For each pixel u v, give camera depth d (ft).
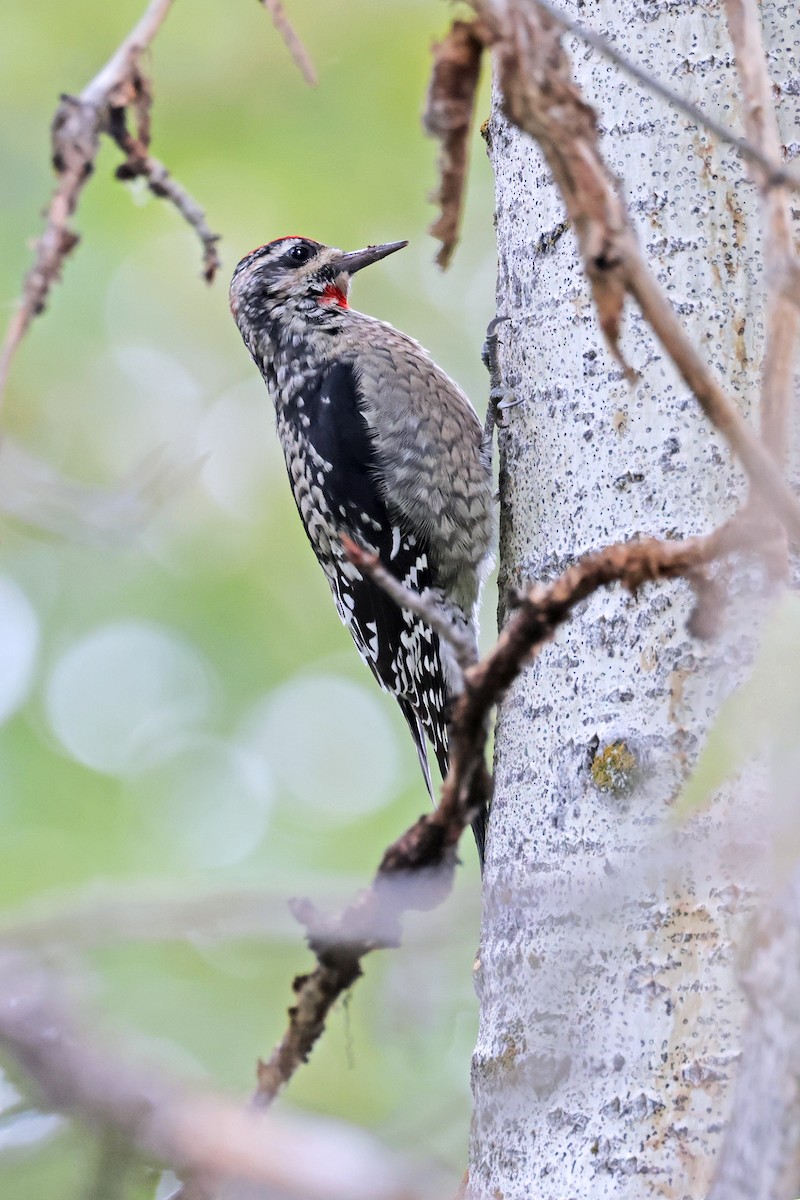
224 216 40.65
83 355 40.01
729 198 19.79
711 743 12.58
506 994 18.61
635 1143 16.69
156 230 40.60
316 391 33.09
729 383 19.31
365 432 31.96
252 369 41.81
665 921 17.02
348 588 32.78
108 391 40.27
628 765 18.19
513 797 19.56
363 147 40.63
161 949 28.12
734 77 20.06
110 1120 14.99
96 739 39.52
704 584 15.10
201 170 40.19
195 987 31.48
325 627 41.83
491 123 24.00
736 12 14.35
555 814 18.84
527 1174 17.39
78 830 38.52
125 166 15.75
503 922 18.99
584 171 13.60
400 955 18.86
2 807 38.45
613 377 20.20
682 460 19.39
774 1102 11.50
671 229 19.83
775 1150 11.40
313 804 39.78
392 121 40.37
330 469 32.30
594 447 20.30
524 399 21.81
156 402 40.60
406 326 44.68
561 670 19.17
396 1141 23.48
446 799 16.02
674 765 17.98
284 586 41.83
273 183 40.50
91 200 39.91
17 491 27.45
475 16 14.47
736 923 16.70
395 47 39.86
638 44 20.36
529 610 14.82
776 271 13.01
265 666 41.14
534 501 21.26
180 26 39.14
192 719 40.24
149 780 39.29
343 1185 15.24
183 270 41.04
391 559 31.78
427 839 16.29
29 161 38.96
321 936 16.07
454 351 44.60
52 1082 14.92
